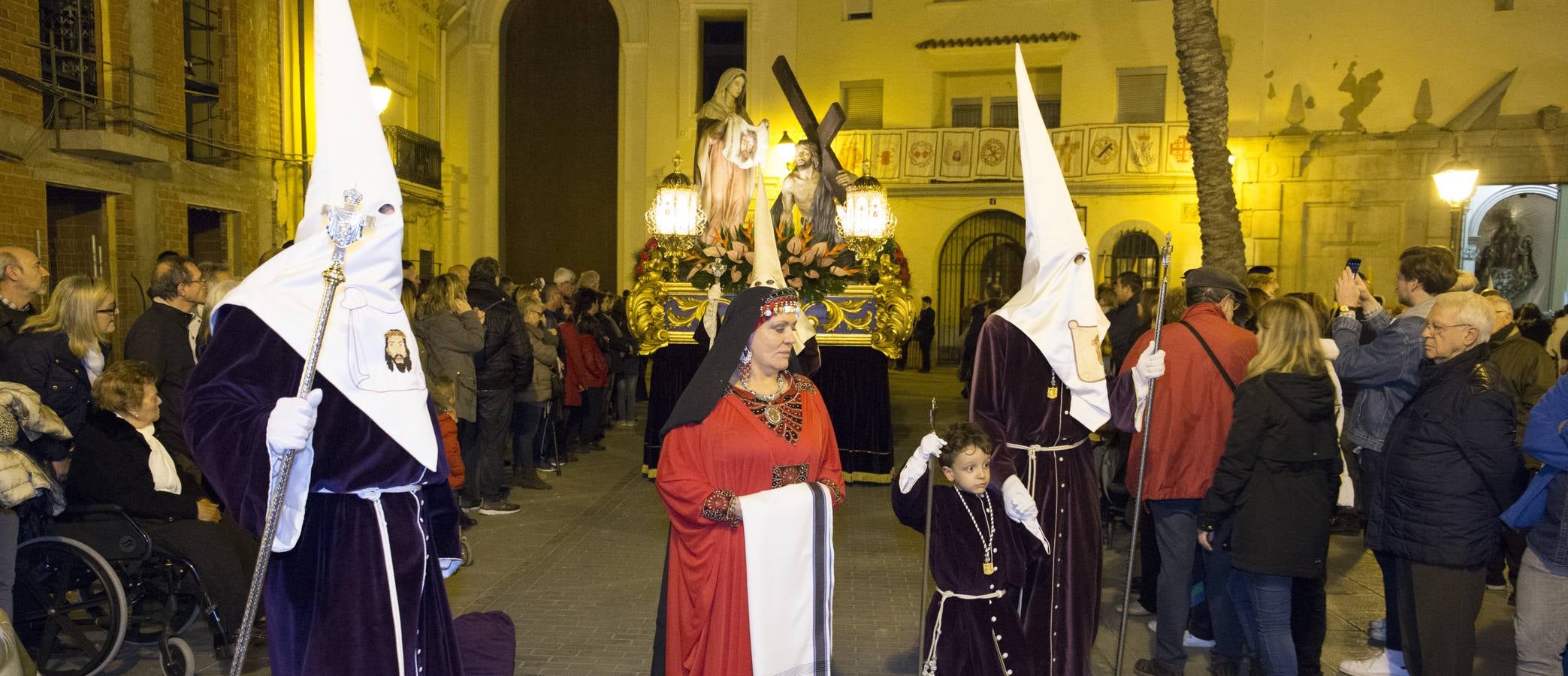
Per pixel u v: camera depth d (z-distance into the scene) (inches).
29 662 116.3
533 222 845.2
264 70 531.2
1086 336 160.4
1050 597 157.8
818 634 138.0
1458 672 153.3
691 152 818.8
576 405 404.8
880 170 844.0
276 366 111.8
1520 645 147.0
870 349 371.9
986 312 526.6
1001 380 158.7
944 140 832.3
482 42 815.1
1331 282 754.8
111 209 424.8
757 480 138.9
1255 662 183.6
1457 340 154.9
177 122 464.8
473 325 289.1
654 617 220.2
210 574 182.7
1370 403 198.1
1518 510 146.8
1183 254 787.4
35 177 378.9
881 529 304.2
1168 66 793.6
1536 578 144.9
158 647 187.2
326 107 117.5
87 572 185.3
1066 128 812.0
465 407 286.8
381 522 116.1
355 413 114.1
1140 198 797.2
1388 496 161.0
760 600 133.8
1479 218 776.3
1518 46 715.4
